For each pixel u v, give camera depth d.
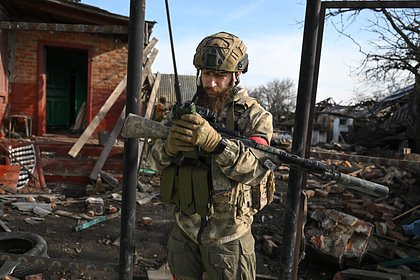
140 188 6.61
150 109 8.67
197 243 1.87
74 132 9.70
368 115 24.53
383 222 5.40
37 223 4.79
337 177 1.68
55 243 4.16
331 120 28.80
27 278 3.12
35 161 6.84
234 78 1.80
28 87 8.76
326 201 6.87
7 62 8.50
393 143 18.58
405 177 7.71
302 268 3.84
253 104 1.82
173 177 1.81
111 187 6.75
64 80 11.55
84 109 9.92
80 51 10.74
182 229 1.88
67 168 7.23
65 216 5.12
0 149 6.58
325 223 4.10
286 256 2.14
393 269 3.62
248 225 1.86
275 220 5.39
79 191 6.75
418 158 8.67
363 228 3.94
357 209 6.07
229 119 1.78
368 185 1.67
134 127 1.73
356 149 19.17
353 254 3.74
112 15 8.16
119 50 9.01
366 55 15.35
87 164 7.30
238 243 1.80
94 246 4.16
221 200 1.75
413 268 3.80
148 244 4.26
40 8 8.00
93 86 9.00
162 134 1.71
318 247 3.80
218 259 1.79
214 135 1.56
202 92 1.88
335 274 3.53
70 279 3.27
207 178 1.73
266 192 1.90
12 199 5.64
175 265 1.93
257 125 1.77
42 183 6.67
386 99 21.64
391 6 2.17
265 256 4.10
